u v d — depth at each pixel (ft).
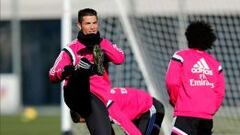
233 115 153.79
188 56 74.95
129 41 142.41
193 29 75.72
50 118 231.71
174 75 74.08
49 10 280.92
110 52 72.84
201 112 73.67
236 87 195.72
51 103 295.89
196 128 74.08
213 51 190.80
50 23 295.89
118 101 73.67
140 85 183.21
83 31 72.43
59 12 280.72
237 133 132.57
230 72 195.21
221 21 179.01
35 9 280.31
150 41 177.68
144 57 146.00
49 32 296.71
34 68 296.71
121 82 183.21
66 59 71.87
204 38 75.25
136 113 74.38
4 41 296.10
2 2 276.21
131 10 170.81
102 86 72.69
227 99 195.52
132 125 72.28
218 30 183.21
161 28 179.22
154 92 121.08
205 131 74.59
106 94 72.54
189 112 73.77
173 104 75.51
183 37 166.61
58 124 202.80
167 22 180.24
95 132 71.46
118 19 168.35
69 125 111.65
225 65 193.88
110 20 168.76
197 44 75.46
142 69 122.01
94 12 72.33
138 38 169.07
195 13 166.61
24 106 293.64
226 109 160.76
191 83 74.33
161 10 173.58
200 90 74.23
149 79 122.01
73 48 72.18
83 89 70.64
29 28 295.69
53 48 296.30
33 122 212.02
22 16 279.90
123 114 72.49
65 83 71.56
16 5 272.92
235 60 192.95
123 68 182.39
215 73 75.15
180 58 74.84
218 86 75.20
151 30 176.86
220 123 144.46
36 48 296.71
